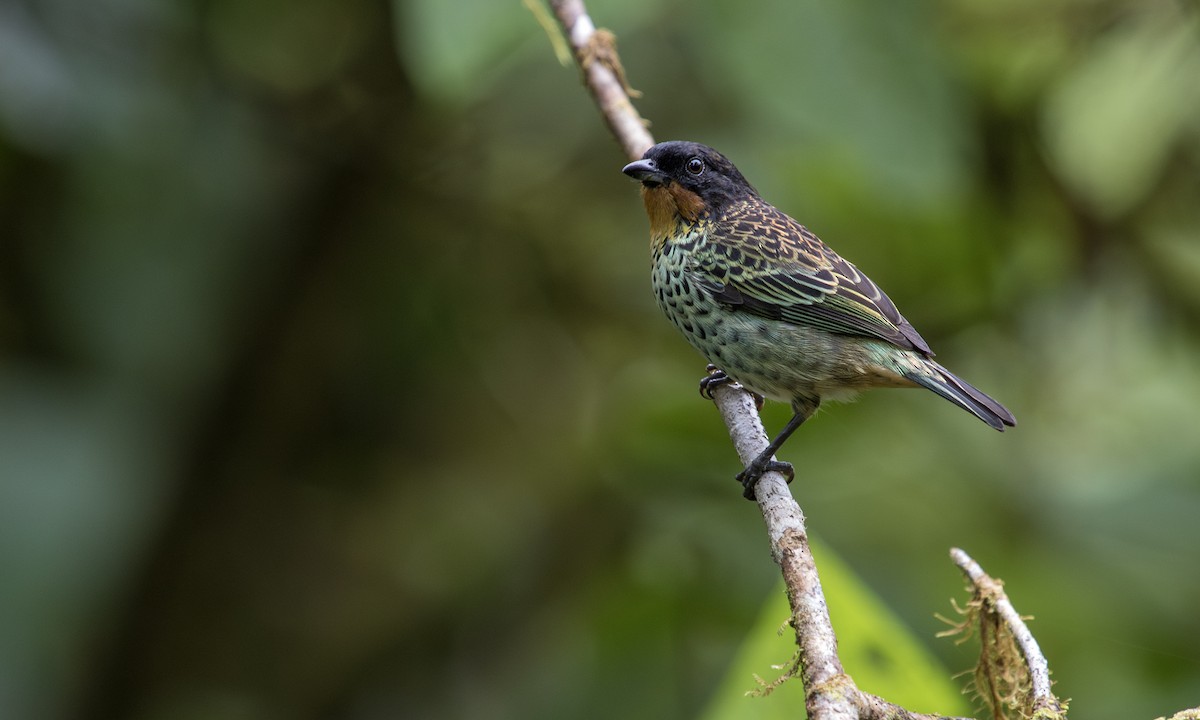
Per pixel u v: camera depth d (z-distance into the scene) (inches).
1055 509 451.5
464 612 487.5
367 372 489.7
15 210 422.6
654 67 459.8
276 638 490.0
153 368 428.8
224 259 434.3
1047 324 493.7
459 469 504.7
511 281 497.4
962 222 451.5
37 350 428.8
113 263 422.9
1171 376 507.8
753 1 316.2
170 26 425.1
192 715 474.0
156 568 464.8
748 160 455.8
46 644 395.9
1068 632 421.7
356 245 466.9
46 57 405.7
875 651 250.2
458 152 469.1
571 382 509.0
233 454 474.9
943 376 338.3
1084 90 487.8
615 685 408.5
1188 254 485.4
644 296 498.9
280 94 452.8
